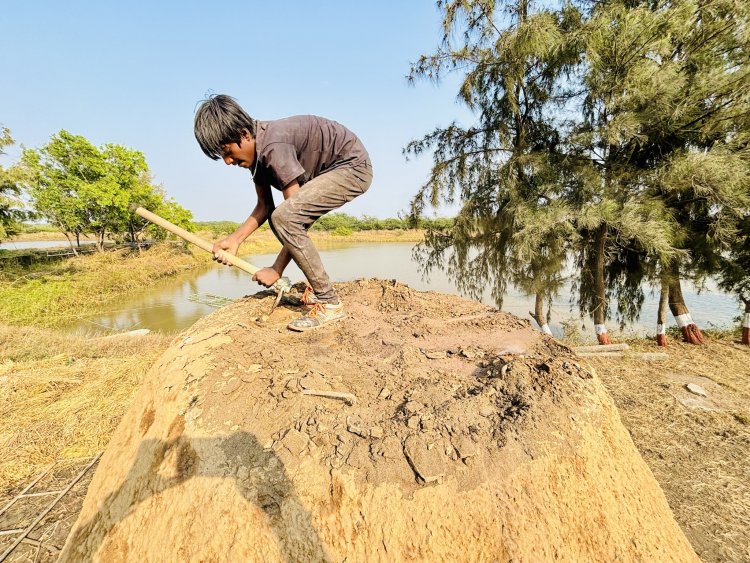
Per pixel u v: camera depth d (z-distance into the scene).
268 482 0.90
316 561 0.82
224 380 1.20
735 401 5.33
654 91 6.03
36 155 20.25
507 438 0.99
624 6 6.48
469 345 1.61
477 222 8.44
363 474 0.91
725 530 3.10
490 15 7.23
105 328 11.49
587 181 6.68
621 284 8.70
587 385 1.26
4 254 21.70
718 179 5.72
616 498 1.05
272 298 2.11
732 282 7.64
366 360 1.46
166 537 0.91
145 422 1.21
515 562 0.84
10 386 5.38
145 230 30.00
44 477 3.58
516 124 8.11
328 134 1.73
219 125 1.49
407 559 0.84
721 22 6.16
